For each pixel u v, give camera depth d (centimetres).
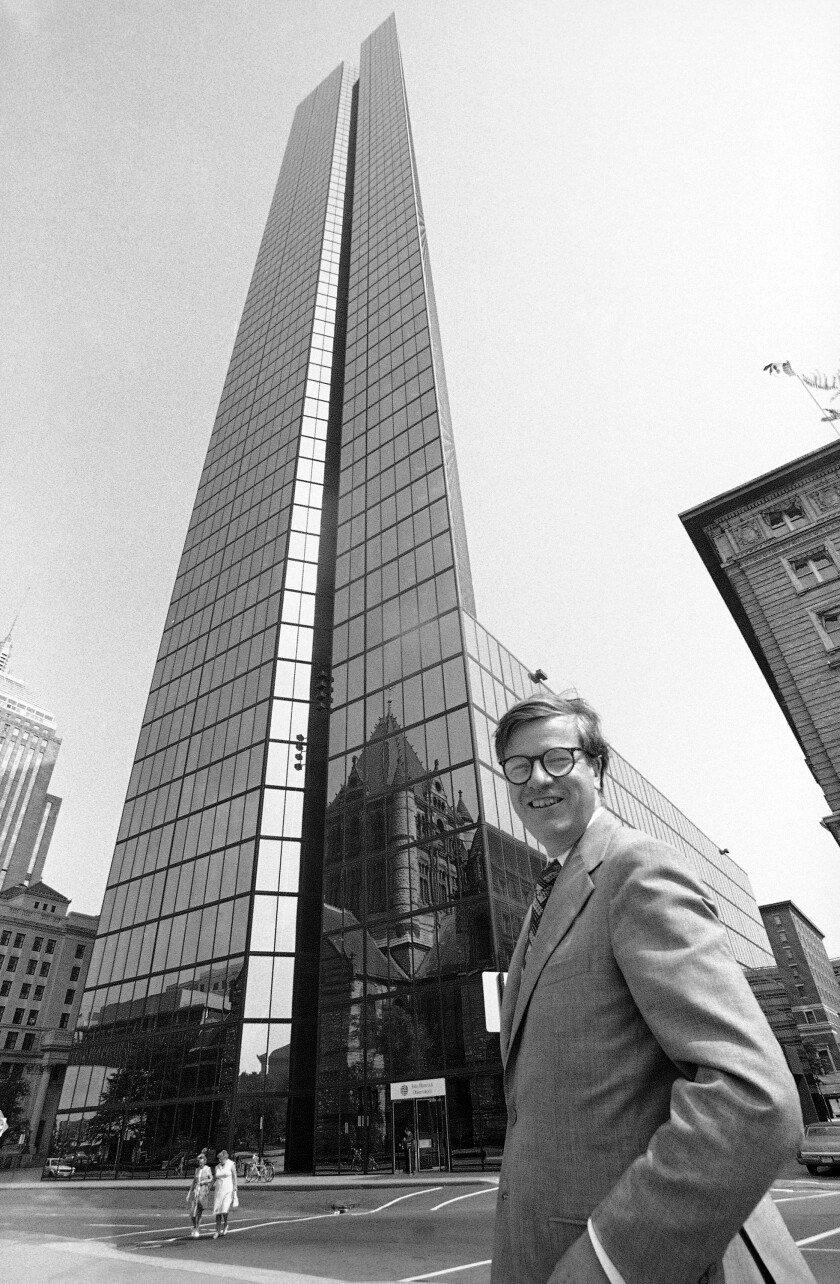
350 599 3903
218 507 5306
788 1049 3953
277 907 3088
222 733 3838
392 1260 837
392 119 7256
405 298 5041
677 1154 107
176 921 3347
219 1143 2588
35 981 7119
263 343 6203
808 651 2433
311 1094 2752
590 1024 145
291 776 3447
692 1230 100
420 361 4472
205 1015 2936
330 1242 1023
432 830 2769
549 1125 142
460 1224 1123
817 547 2591
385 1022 2542
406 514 3866
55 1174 3050
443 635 3228
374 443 4438
